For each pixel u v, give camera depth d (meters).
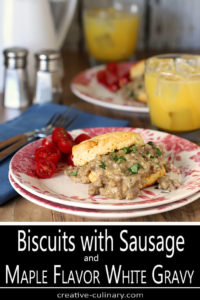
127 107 0.97
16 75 1.04
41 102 1.04
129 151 0.75
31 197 0.70
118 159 0.73
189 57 0.93
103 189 0.72
